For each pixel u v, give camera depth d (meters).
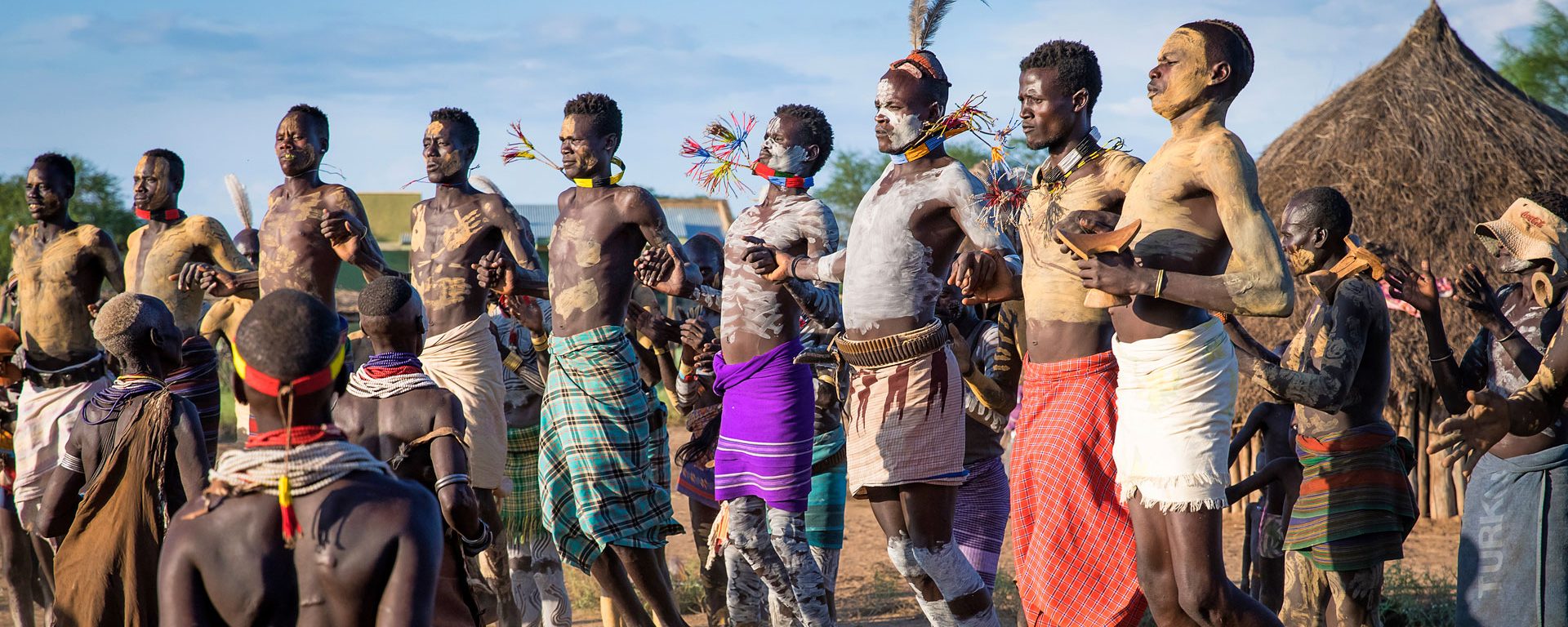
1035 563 4.50
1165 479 3.92
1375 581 4.98
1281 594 6.44
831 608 6.14
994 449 5.97
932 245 4.79
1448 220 11.22
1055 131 4.50
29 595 7.05
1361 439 5.01
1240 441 6.54
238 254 7.73
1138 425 4.00
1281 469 6.11
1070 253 3.96
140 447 4.67
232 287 6.95
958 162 4.79
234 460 2.79
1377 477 4.98
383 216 30.17
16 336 6.80
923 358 4.74
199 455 4.71
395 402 4.39
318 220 6.84
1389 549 4.97
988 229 4.62
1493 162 11.35
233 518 2.75
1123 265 3.83
